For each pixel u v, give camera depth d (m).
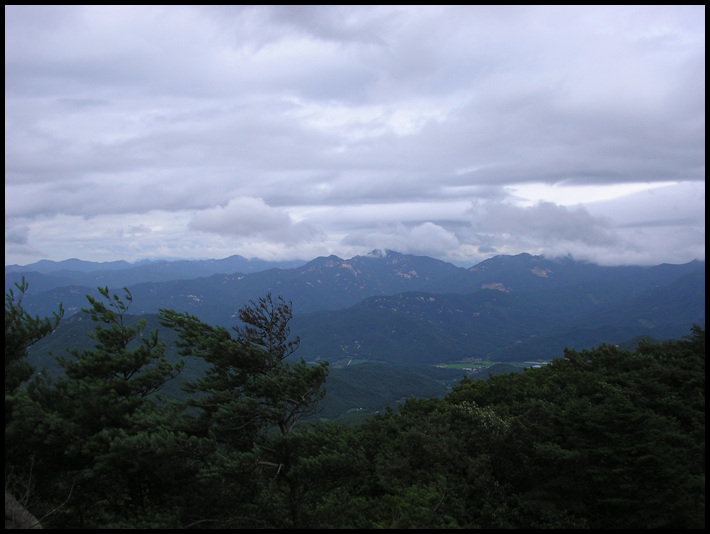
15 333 15.19
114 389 15.02
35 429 12.76
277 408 15.22
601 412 16.27
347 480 16.50
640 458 13.83
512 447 17.33
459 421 20.06
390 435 21.72
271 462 15.02
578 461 15.14
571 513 14.67
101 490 14.70
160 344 16.59
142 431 13.38
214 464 13.41
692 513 12.62
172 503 13.53
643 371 21.78
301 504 14.83
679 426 17.34
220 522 13.18
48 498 14.42
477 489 16.08
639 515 13.49
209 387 15.89
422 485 15.27
